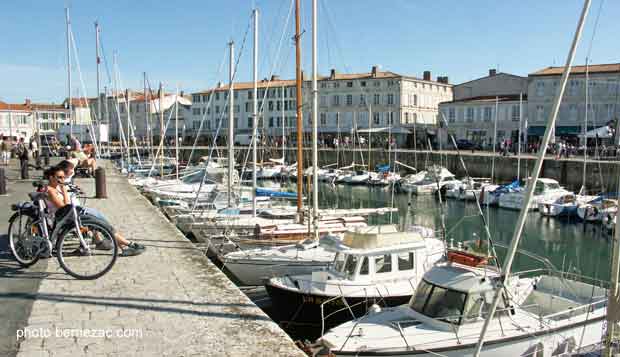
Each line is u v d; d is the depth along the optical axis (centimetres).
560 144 4322
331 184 4566
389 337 842
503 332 846
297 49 1745
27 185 2053
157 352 513
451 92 7894
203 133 8862
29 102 8325
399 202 3803
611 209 2547
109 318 600
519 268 1880
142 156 6094
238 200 2392
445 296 879
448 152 5181
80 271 764
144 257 902
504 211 3325
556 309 1025
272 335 564
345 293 1074
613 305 629
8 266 793
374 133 6944
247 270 1383
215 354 512
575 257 2125
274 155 5828
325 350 825
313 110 1506
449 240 2425
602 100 5034
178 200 2523
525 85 6438
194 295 692
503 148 4794
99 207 1570
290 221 1900
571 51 540
